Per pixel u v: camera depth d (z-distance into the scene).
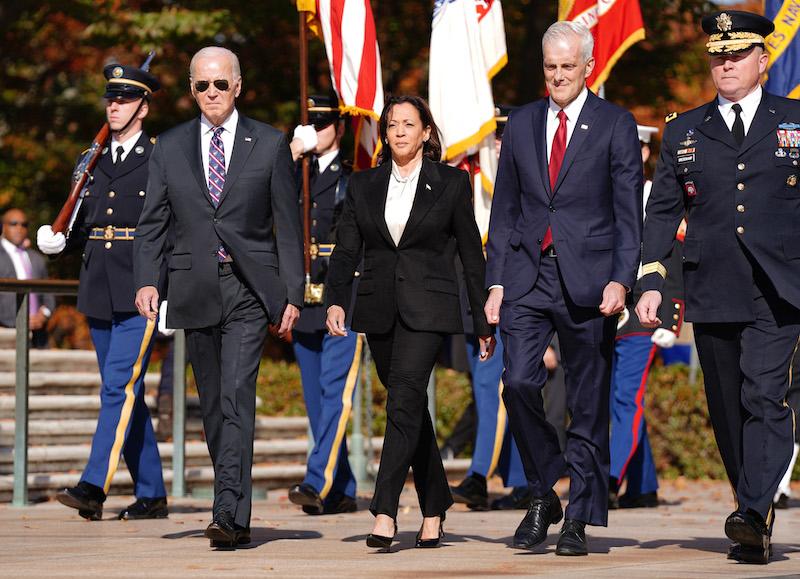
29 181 73.06
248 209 19.95
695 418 42.97
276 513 27.11
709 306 19.03
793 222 18.83
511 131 19.84
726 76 18.97
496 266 19.72
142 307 20.25
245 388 19.77
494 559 18.62
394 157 19.89
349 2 27.58
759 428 18.64
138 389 25.30
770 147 18.86
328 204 26.72
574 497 19.27
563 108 19.53
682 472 43.25
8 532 22.66
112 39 60.25
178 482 31.38
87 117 73.69
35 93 74.38
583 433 19.33
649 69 64.50
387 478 19.31
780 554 19.80
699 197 19.17
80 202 25.33
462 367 29.67
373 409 42.47
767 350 18.77
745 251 18.83
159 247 20.50
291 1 60.50
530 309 19.45
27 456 28.69
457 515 27.16
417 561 18.33
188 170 20.06
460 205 19.66
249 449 19.83
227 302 19.92
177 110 68.31
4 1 61.84
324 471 26.39
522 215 19.70
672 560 18.69
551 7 61.34
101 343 25.89
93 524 24.19
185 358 31.42
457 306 19.69
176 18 58.72
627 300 19.45
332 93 27.61
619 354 30.08
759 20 18.91
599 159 19.23
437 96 28.98
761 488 18.47
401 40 66.38
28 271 42.34
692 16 63.03
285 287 20.02
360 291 19.78
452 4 28.94
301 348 27.16
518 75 66.50
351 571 17.12
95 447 24.88
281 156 20.17
